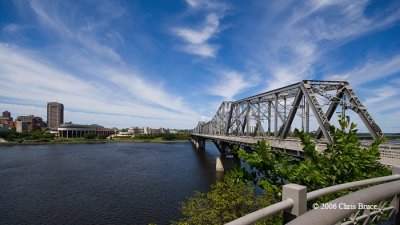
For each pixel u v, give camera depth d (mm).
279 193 6738
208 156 86125
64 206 31438
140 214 29031
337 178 6750
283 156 7426
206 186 41438
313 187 6371
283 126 34438
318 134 28344
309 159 6848
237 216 12695
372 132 24344
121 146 134875
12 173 51188
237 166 8125
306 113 29500
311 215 2008
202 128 125375
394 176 3691
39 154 88250
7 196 35188
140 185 41719
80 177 47562
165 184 42531
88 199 34188
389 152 15844
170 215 28734
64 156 82438
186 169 57469
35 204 32062
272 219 5570
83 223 26625
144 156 83750
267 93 40344
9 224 26219
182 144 158375
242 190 12836
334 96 27828
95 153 93375
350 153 6777
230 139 47250
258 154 7312
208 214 13867
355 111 26516
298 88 29734
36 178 46438
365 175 6512
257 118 45125
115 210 30188
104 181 44438
